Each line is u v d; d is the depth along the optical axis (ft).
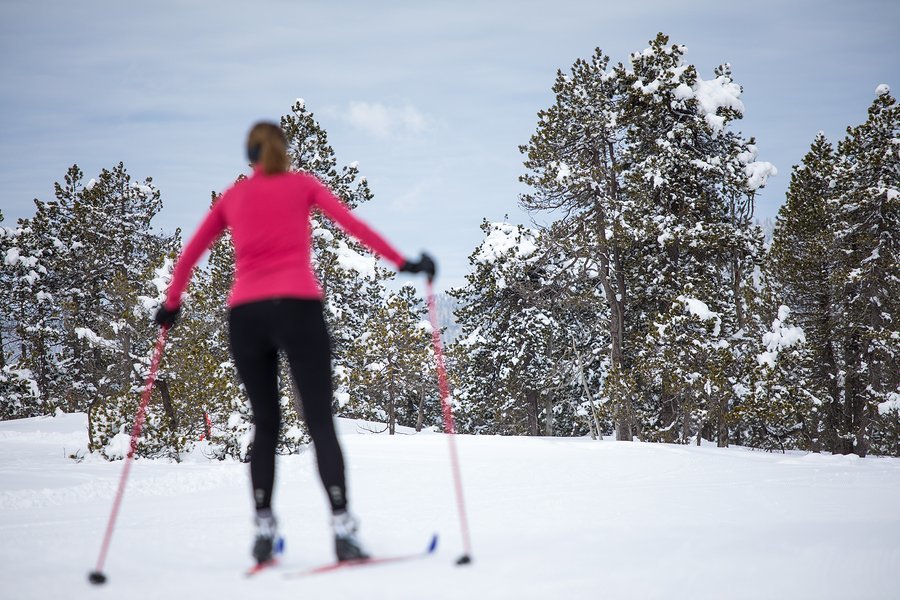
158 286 90.94
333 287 108.78
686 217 97.55
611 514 14.58
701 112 98.84
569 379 114.52
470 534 10.85
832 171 97.60
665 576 7.26
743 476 27.50
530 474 31.45
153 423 66.33
